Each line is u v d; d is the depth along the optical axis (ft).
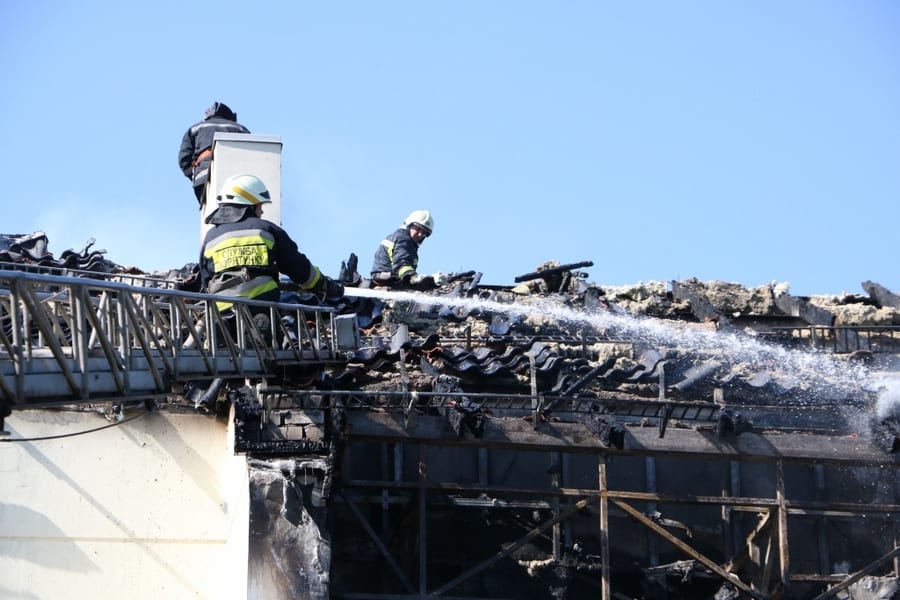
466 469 167.22
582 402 155.84
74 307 112.06
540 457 169.48
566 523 167.84
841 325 205.67
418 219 205.46
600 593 167.43
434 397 152.56
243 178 147.33
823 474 173.37
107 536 154.40
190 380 130.21
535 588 165.68
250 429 145.69
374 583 161.48
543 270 207.41
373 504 162.50
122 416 156.15
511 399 159.43
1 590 152.15
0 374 105.09
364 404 152.56
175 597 154.40
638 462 171.53
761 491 172.14
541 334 190.08
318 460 144.05
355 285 195.42
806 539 171.83
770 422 172.96
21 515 153.69
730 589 166.09
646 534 169.68
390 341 171.94
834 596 168.14
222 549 155.43
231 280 142.82
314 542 139.64
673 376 180.04
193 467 156.25
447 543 165.58
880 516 172.65
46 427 155.22
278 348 144.25
